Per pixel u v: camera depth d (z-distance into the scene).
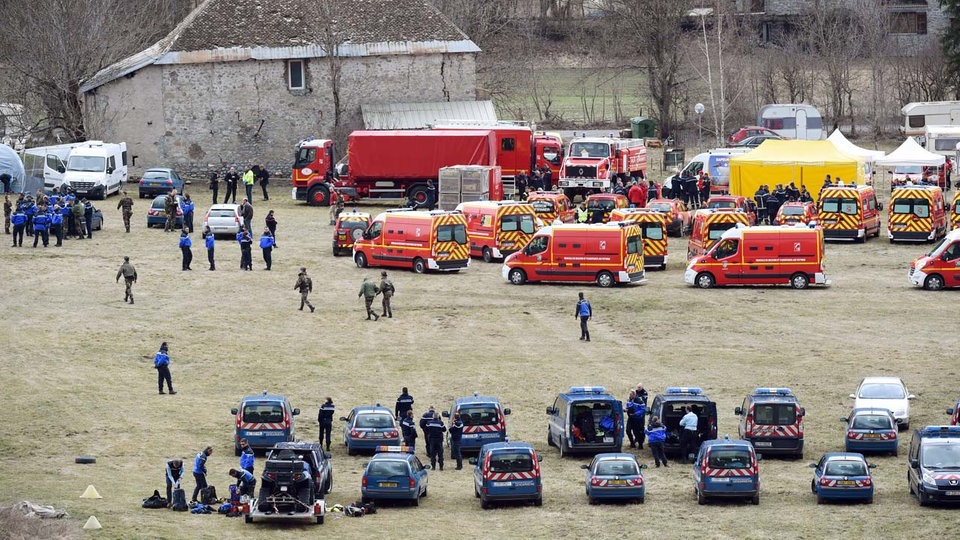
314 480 103.19
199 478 104.69
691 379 144.62
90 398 137.38
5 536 90.06
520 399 138.50
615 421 119.69
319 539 94.56
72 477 111.06
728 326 167.75
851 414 121.62
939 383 142.12
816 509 102.94
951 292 185.75
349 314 173.25
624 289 188.75
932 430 107.81
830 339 161.12
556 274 189.88
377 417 122.88
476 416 121.44
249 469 106.12
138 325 165.62
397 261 198.38
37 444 122.12
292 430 121.81
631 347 158.62
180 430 127.62
